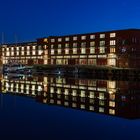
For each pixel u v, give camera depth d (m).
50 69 128.50
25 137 16.33
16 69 117.31
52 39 130.75
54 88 47.53
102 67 106.25
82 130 18.22
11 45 159.62
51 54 131.12
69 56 122.56
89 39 114.12
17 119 21.31
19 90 44.38
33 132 17.48
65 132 17.62
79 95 37.97
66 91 42.84
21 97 35.50
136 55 101.00
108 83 60.12
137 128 18.92
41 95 37.78
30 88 47.62
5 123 19.88
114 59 104.12
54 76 90.88
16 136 16.50
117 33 103.44
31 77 83.31
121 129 18.62
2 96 36.47
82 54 116.81
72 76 92.06
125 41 101.12
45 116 22.70
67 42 123.56
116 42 103.50
